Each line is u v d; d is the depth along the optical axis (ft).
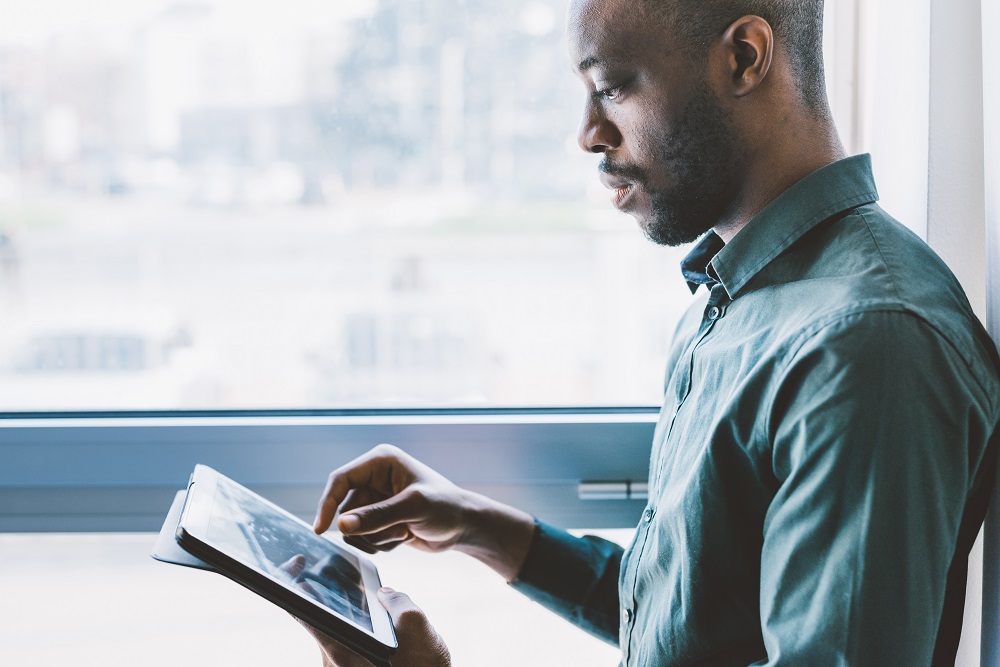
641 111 2.36
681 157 2.35
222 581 3.90
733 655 2.26
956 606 2.29
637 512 3.47
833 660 1.89
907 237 2.21
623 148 2.44
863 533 1.89
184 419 3.43
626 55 2.32
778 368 2.09
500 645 3.90
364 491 3.04
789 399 2.05
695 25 2.26
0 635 3.82
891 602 1.88
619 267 3.85
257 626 3.92
